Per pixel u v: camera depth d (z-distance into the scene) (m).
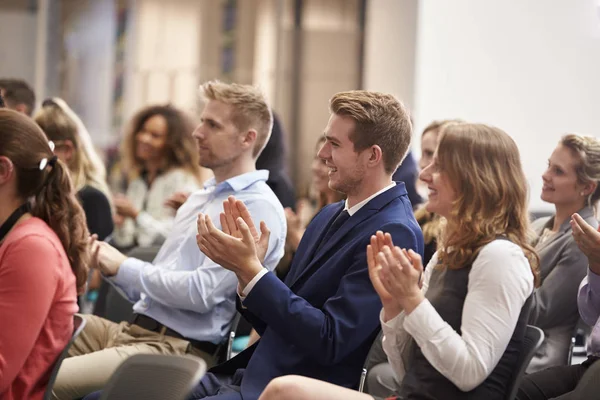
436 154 2.89
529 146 7.63
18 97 5.49
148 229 5.85
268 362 3.10
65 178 2.98
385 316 2.81
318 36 10.73
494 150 2.82
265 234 3.05
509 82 7.86
